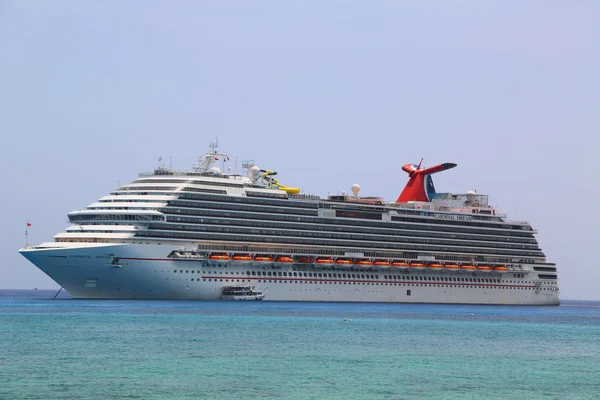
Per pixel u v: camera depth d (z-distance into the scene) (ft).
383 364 627.05
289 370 587.27
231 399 487.20
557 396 521.65
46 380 529.04
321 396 501.97
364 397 502.79
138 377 545.85
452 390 532.32
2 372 552.82
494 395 520.83
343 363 625.82
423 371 601.21
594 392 536.01
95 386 513.86
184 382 532.73
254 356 648.38
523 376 593.01
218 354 654.12
